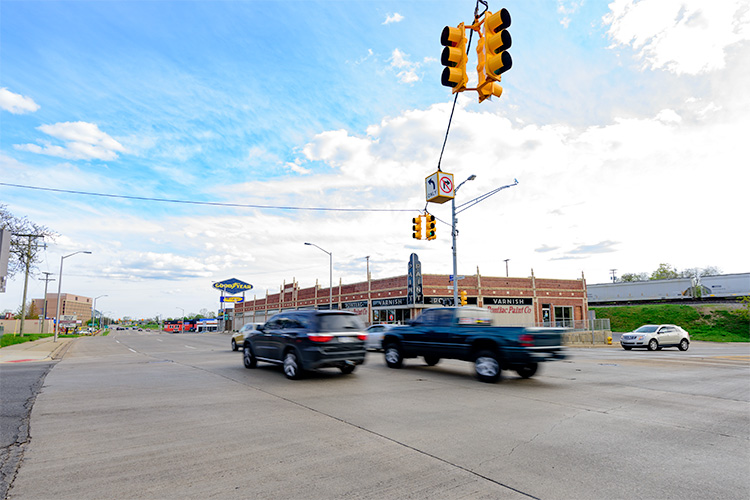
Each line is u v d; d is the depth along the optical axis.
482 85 6.68
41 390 9.62
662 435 6.05
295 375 11.09
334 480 4.31
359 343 11.62
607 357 20.19
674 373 13.31
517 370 12.10
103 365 15.72
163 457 5.00
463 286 40.62
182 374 12.34
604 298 68.12
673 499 3.90
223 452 5.18
